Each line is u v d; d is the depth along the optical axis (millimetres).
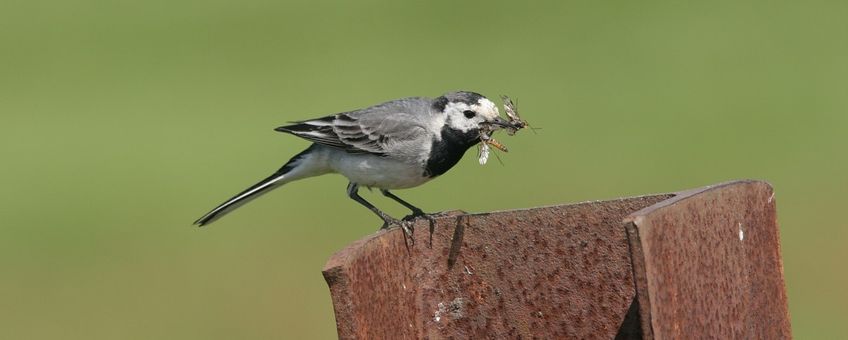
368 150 8555
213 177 18688
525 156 18734
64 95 23078
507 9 27281
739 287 5305
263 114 21297
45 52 25875
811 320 12797
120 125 21516
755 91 20828
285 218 16875
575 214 5910
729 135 19094
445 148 8609
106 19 28016
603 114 20312
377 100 21453
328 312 14094
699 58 22969
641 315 4590
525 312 6043
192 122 21359
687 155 18125
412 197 17125
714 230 5137
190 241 16328
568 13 26797
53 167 19578
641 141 19000
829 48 22797
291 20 27281
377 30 26219
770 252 5648
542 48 24125
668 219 4770
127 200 17969
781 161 17734
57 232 16984
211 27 27109
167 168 19094
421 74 22984
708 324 5016
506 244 6035
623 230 5820
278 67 23875
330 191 18203
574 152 18688
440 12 27453
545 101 21109
